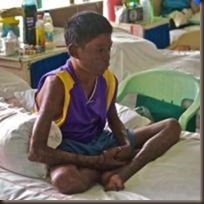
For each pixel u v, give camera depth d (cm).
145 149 145
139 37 329
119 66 285
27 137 142
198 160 143
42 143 133
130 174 138
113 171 140
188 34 336
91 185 136
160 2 436
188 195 126
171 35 393
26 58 243
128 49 288
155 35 366
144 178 135
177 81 216
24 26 263
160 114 222
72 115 145
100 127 157
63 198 125
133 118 184
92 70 141
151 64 296
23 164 138
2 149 141
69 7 341
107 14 375
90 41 136
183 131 171
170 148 152
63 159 135
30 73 243
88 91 148
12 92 213
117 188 131
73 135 148
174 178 134
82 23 137
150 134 158
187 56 301
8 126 146
